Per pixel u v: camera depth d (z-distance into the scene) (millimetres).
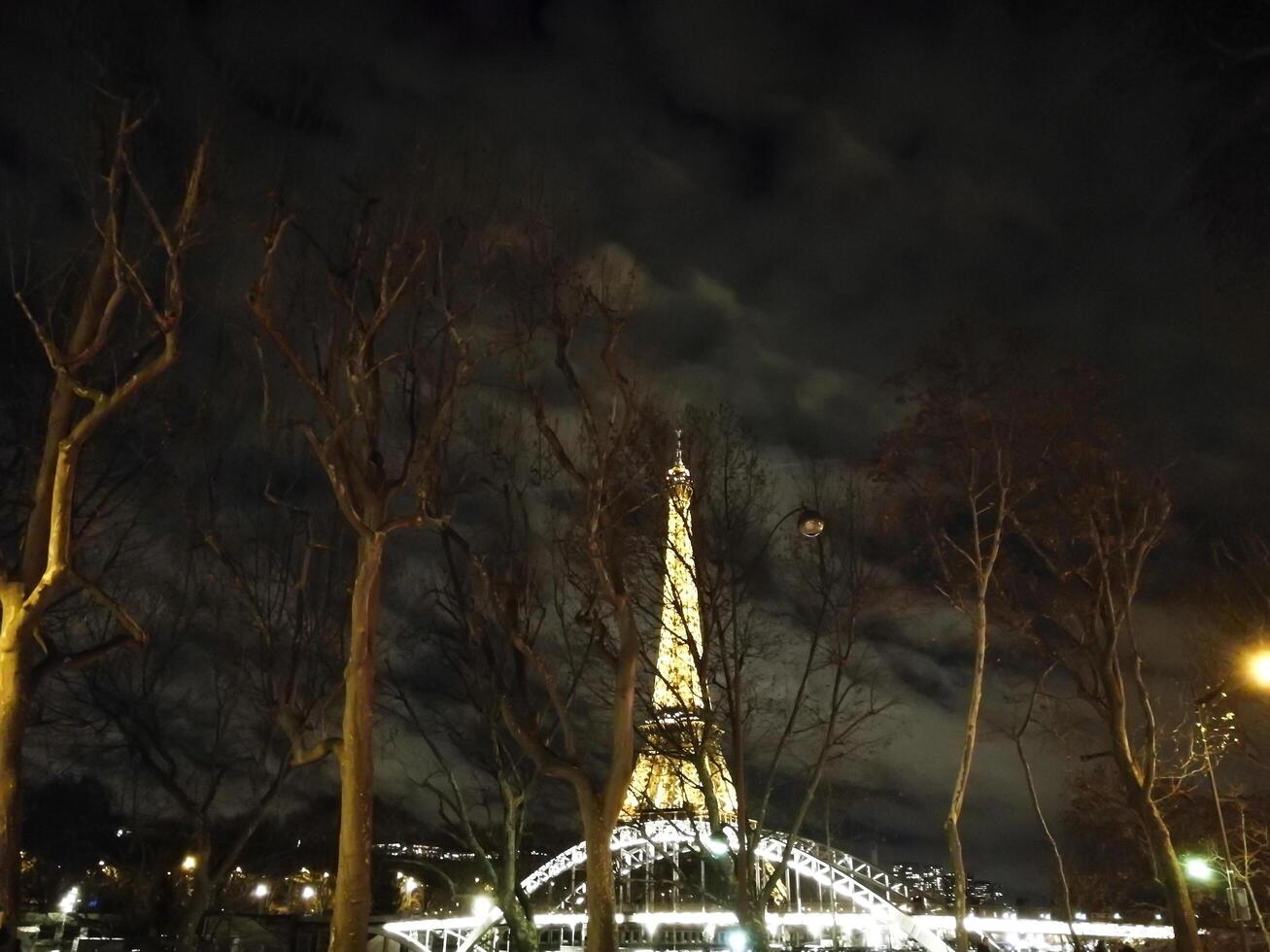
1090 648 35719
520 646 25734
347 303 23078
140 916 37312
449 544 29016
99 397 20688
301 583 30281
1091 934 61625
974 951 81812
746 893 29000
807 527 29188
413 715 35156
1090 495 35531
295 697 27625
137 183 20250
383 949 84438
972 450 34281
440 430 24062
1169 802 47312
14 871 19328
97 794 47344
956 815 29594
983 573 31516
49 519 21203
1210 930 51000
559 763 24547
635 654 24812
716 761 33906
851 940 86688
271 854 52406
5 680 19953
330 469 22078
